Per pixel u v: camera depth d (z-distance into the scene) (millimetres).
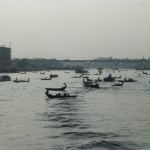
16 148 37156
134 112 62812
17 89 126562
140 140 40594
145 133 44156
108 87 141250
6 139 40938
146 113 61594
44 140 40500
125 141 40125
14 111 63719
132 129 46625
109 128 47188
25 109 66688
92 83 144250
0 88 131750
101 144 38781
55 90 111812
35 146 37969
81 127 47750
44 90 121938
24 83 169875
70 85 152750
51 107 69750
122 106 72438
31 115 58469
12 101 82375
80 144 38844
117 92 113688
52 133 43969
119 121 52719
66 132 44500
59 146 37969
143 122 51938
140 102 81312
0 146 37906
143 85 156250
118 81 184000
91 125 49188
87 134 43500
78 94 104375
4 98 90438
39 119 54250
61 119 54156
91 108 68312
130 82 185375
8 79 190875
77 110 65062
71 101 82250
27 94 103938
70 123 50688
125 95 101250
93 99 87688
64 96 90750
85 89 127625
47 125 49125
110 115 58812
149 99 89188
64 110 65000
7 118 55312
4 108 68375
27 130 45688
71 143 39188
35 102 79875
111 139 40969
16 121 52406
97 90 123000
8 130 45781
